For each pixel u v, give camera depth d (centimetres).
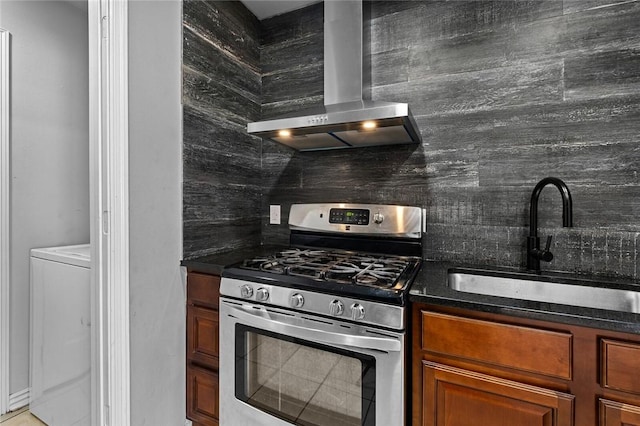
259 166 208
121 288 129
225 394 137
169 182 149
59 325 162
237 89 189
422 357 105
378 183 176
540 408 90
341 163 187
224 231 179
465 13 156
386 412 105
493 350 95
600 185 132
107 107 129
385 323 104
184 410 154
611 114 130
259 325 126
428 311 104
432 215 163
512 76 147
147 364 138
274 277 126
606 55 131
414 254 163
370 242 173
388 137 156
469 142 155
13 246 178
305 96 197
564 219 124
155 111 143
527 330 91
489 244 151
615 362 82
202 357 150
